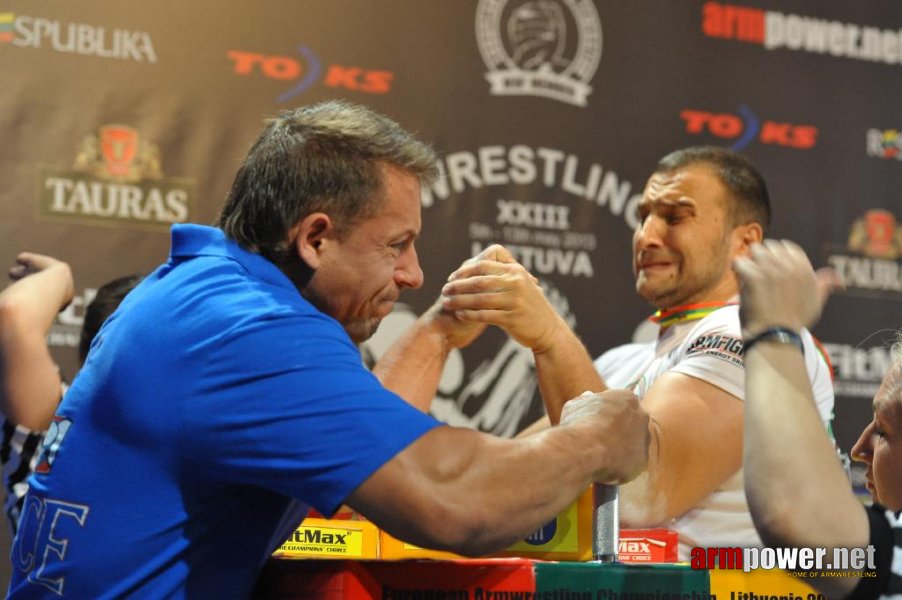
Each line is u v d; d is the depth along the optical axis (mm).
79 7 3080
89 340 2086
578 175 3482
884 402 1221
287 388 1119
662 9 3623
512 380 3314
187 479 1159
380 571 1136
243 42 3219
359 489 1088
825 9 3779
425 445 1104
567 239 3447
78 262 3018
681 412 1873
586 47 3541
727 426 1882
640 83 3576
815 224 3674
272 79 3236
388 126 1302
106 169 3066
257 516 1195
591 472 1196
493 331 3311
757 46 3699
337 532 1466
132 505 1165
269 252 1269
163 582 1159
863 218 3721
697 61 3637
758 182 2254
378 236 1261
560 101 3494
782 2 3740
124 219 3070
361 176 1248
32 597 1225
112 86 3092
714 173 2213
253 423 1117
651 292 2219
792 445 1040
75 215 3029
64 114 3045
